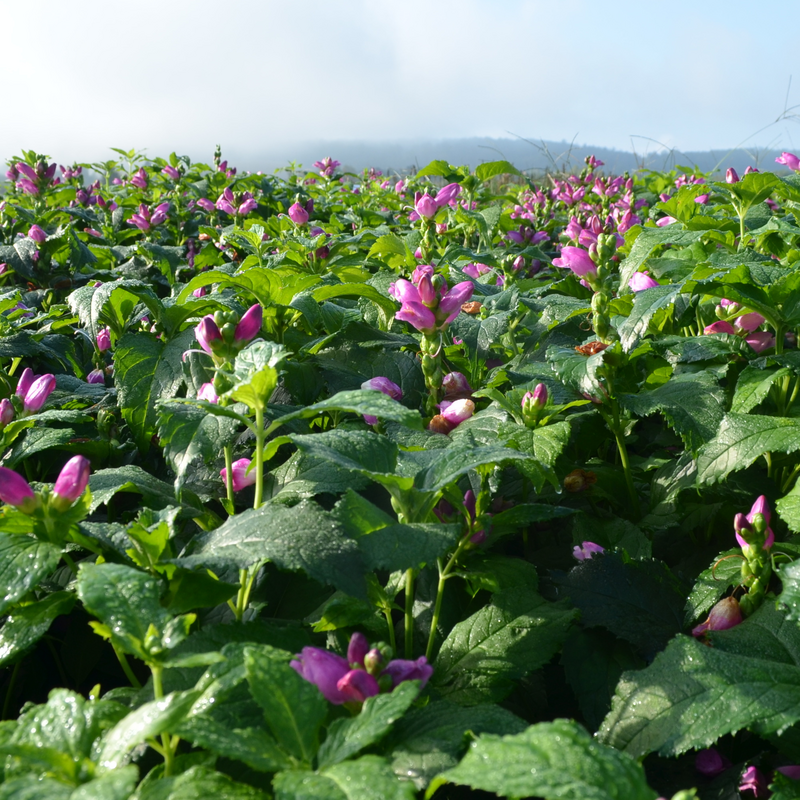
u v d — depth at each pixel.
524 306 0.87
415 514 0.47
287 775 0.34
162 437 0.57
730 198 1.11
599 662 0.54
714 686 0.44
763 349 0.71
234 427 0.57
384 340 0.78
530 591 0.53
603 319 0.69
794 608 0.43
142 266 1.37
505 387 0.75
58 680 0.60
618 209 1.70
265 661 0.37
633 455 0.76
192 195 2.17
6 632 0.46
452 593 0.58
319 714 0.37
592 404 0.69
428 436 0.60
